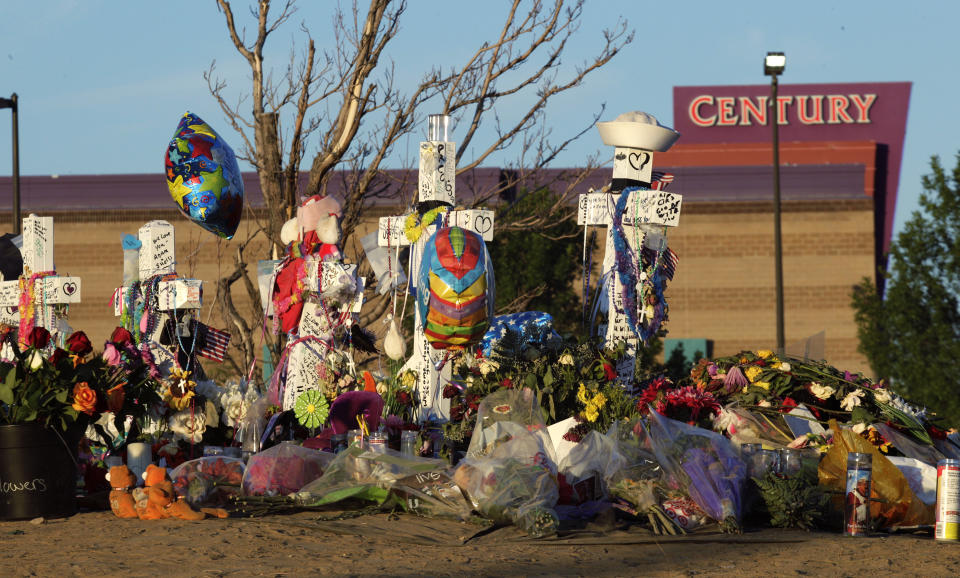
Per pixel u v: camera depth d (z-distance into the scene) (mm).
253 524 18906
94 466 22312
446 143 26391
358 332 27672
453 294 23375
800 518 19266
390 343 25969
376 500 20297
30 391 20000
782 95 100812
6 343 28562
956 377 57781
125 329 23953
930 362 59125
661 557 16312
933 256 60094
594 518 19453
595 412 21828
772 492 19344
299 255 26672
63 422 20000
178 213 83062
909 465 20703
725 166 88188
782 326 55219
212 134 27312
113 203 85938
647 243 26391
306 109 44406
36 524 19344
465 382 23797
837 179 88125
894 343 60281
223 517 19594
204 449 23609
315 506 20188
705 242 87500
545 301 58156
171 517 19578
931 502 20266
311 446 22531
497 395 20750
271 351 41094
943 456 22672
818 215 87562
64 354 20672
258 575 14422
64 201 86188
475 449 19938
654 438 20141
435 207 26234
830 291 87062
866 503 18688
